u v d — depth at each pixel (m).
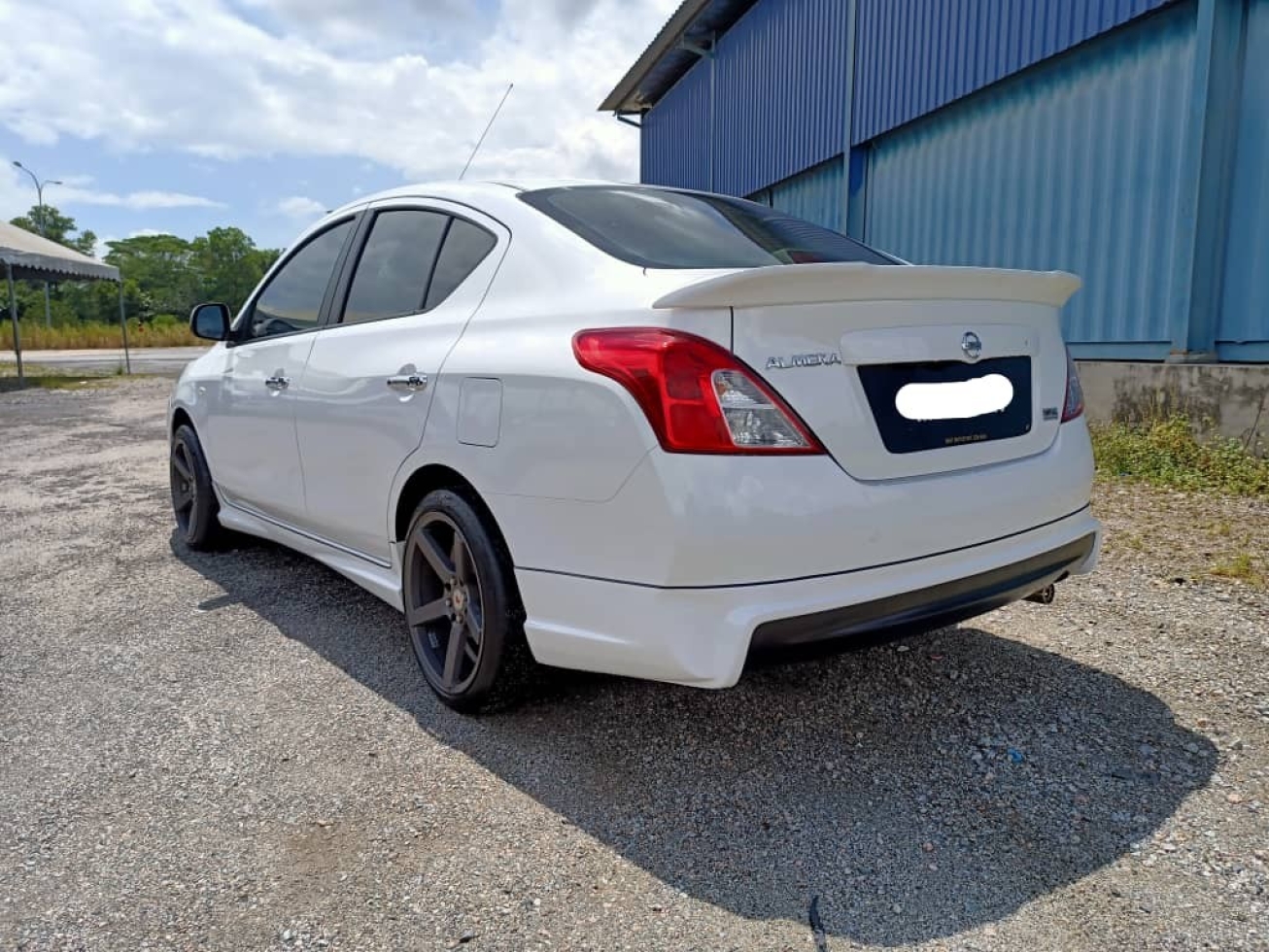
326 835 1.97
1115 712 2.47
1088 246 6.95
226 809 2.08
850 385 1.94
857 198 10.23
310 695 2.69
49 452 7.68
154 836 1.97
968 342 2.14
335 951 1.61
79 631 3.25
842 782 2.15
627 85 16.41
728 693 2.63
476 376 2.31
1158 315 6.33
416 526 2.60
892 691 2.63
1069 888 1.75
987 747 2.30
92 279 17.97
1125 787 2.11
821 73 10.79
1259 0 5.42
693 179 15.38
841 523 1.88
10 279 15.06
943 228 8.77
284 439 3.31
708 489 1.81
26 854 1.91
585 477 1.99
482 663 2.37
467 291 2.57
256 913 1.71
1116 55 6.57
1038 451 2.30
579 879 1.81
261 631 3.23
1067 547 2.35
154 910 1.73
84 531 4.79
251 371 3.58
